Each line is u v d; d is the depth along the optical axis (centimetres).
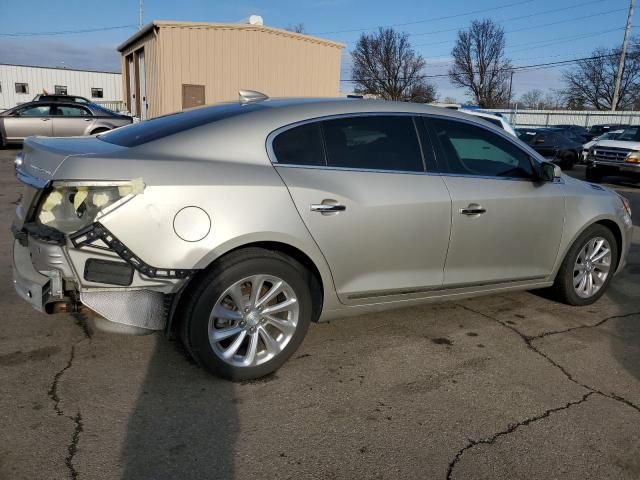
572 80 6400
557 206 430
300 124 339
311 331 403
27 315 404
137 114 2091
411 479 248
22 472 240
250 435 275
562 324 434
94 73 4056
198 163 302
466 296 409
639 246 729
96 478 239
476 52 6656
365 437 278
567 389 332
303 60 1923
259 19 1869
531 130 2206
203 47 1725
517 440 279
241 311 316
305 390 319
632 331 425
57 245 281
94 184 274
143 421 282
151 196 282
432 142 384
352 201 337
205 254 293
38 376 320
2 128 1523
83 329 385
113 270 282
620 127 3048
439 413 301
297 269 328
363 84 6328
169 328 301
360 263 347
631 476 255
